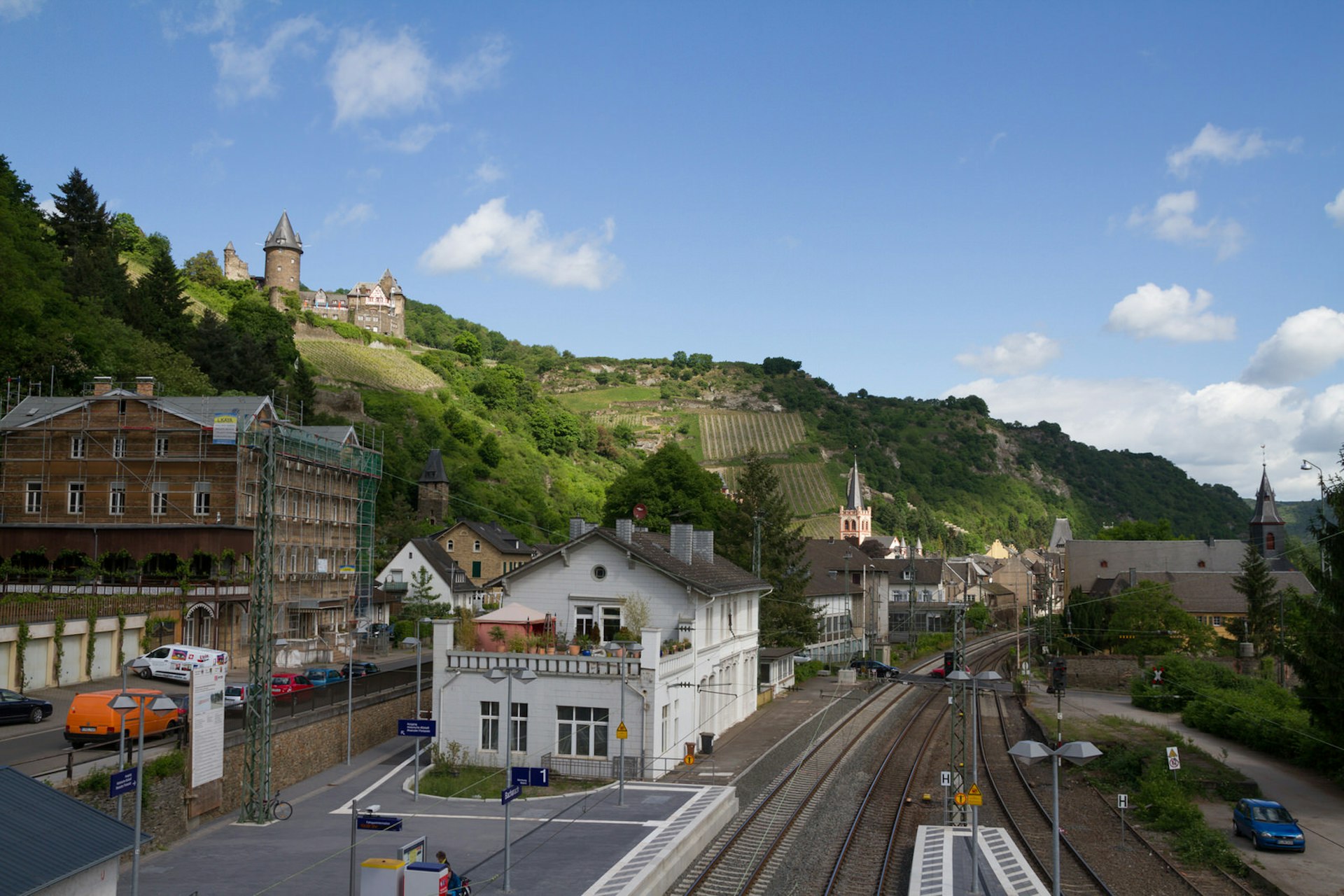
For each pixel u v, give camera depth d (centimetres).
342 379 15700
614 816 3250
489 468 14838
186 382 8481
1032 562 19800
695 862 2962
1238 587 8531
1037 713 6412
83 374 7525
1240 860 3181
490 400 18588
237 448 6131
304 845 2848
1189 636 8269
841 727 5581
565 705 3975
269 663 3250
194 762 2992
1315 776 4584
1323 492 4422
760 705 6266
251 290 17288
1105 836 3550
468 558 10600
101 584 5347
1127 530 14488
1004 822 3738
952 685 3669
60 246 10650
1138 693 6888
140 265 15762
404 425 14212
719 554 7706
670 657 4128
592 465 19562
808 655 8344
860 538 17800
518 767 2583
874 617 10444
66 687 4375
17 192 8694
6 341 6906
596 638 4547
